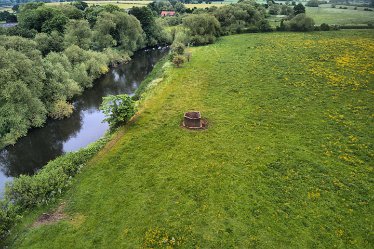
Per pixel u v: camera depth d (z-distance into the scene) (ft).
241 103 153.69
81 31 246.06
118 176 104.47
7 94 144.77
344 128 127.24
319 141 118.93
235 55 241.14
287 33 322.96
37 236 82.33
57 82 177.78
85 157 113.39
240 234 80.74
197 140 123.34
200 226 83.66
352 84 169.58
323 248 75.92
